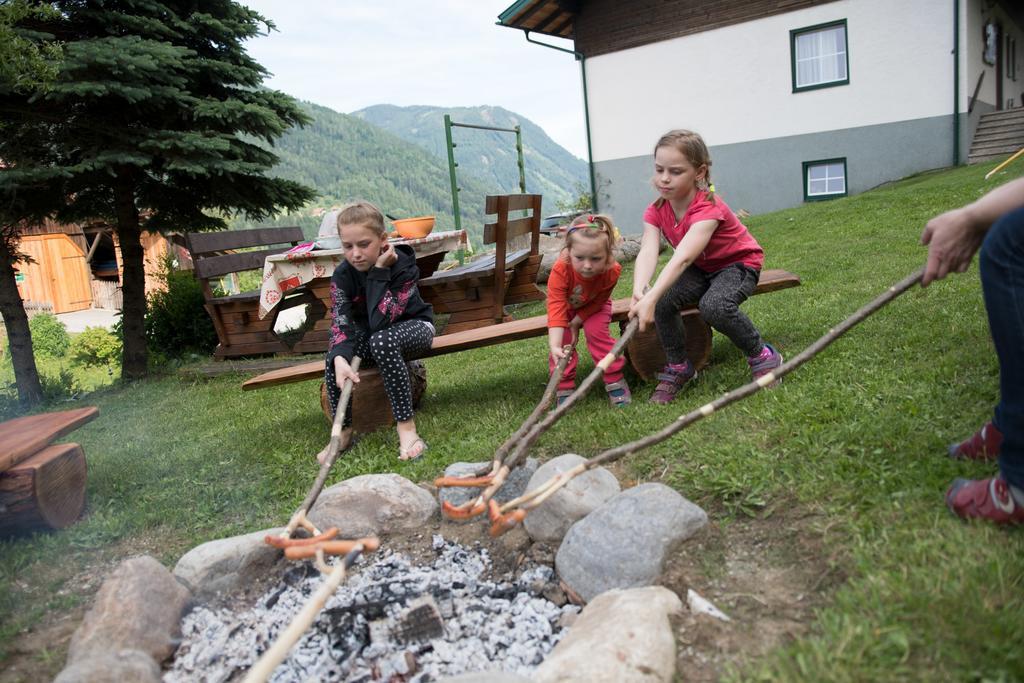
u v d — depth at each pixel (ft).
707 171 12.02
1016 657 5.27
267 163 30.45
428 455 12.12
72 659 7.01
